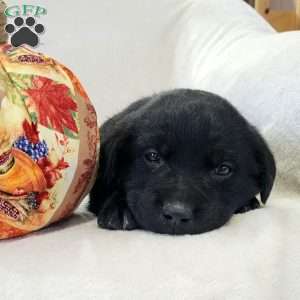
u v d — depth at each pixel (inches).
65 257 13.4
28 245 14.2
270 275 13.3
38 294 12.1
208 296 12.4
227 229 15.7
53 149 14.5
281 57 22.4
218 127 17.4
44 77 15.1
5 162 13.7
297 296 13.4
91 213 18.7
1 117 13.8
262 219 16.2
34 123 14.2
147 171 17.3
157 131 17.3
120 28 31.5
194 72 28.9
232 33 28.0
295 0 38.7
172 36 31.2
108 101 31.1
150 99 19.7
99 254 13.6
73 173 15.2
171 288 12.3
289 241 14.5
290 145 20.7
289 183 20.9
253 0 40.3
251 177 18.3
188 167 17.0
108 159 17.9
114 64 31.4
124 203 17.3
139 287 12.3
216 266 13.1
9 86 14.2
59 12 30.8
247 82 22.7
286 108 21.0
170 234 15.8
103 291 12.1
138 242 14.5
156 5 31.9
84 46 31.1
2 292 12.1
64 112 15.0
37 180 14.3
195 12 31.0
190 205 15.8
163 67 31.2
